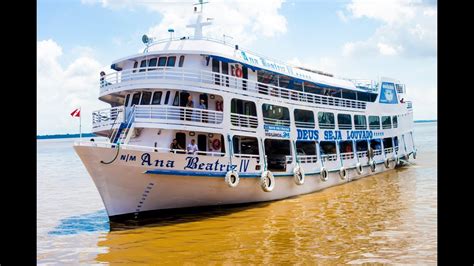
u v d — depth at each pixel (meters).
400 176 34.06
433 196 23.95
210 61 22.20
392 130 39.84
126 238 16.31
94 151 17.27
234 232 16.84
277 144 27.70
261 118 23.66
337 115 31.39
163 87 20.31
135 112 20.44
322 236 15.87
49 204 25.48
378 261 12.64
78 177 42.19
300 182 25.44
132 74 21.27
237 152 23.89
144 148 19.80
